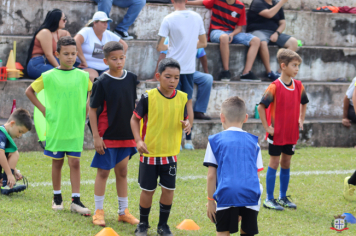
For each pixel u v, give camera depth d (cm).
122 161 931
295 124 1109
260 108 1101
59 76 984
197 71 1880
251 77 2058
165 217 869
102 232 809
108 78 902
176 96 856
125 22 1995
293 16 2358
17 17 1895
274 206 1093
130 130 927
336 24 2441
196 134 1794
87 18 1995
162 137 840
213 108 1953
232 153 715
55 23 1723
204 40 1738
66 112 973
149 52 1972
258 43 2075
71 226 873
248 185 701
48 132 978
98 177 917
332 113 2114
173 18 1652
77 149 977
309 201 1163
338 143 1980
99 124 917
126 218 938
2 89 1645
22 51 1834
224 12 2106
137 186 1208
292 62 1088
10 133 1032
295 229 945
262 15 2156
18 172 1085
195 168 1442
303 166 1540
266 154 1738
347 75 2300
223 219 708
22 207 960
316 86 2073
